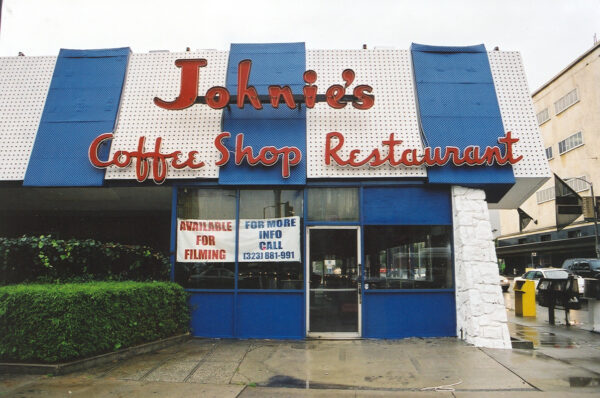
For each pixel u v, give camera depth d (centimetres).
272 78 957
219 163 877
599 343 865
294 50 983
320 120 920
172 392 558
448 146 880
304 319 865
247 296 877
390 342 830
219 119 922
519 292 1363
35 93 960
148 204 1104
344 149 898
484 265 845
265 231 892
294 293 873
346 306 872
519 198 1019
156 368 660
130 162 877
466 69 955
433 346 798
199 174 887
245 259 886
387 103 930
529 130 904
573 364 686
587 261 2322
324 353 752
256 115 925
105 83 962
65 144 912
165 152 904
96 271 885
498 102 927
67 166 897
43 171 894
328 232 893
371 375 632
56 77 973
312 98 878
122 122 927
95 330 668
